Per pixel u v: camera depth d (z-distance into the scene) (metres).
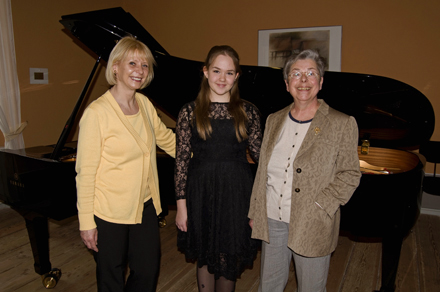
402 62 3.79
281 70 2.75
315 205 1.42
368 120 2.96
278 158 1.53
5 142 3.78
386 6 3.77
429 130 2.79
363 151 3.07
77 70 4.67
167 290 2.35
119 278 1.61
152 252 1.68
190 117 1.69
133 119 1.60
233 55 1.62
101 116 1.50
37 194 2.24
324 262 1.48
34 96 4.19
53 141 4.45
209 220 1.70
